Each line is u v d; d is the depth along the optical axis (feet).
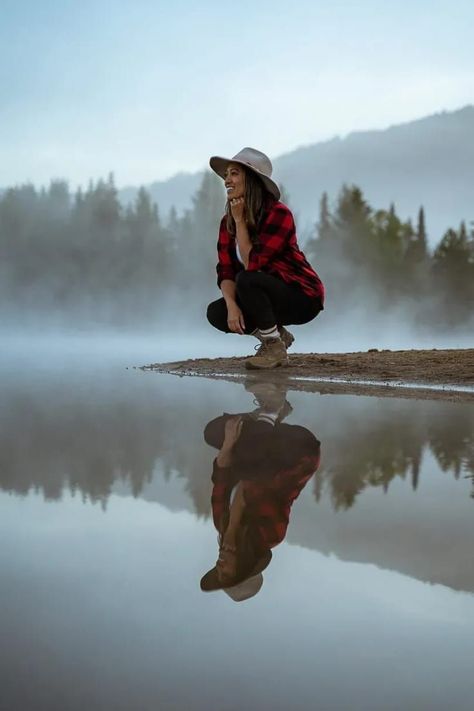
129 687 1.59
